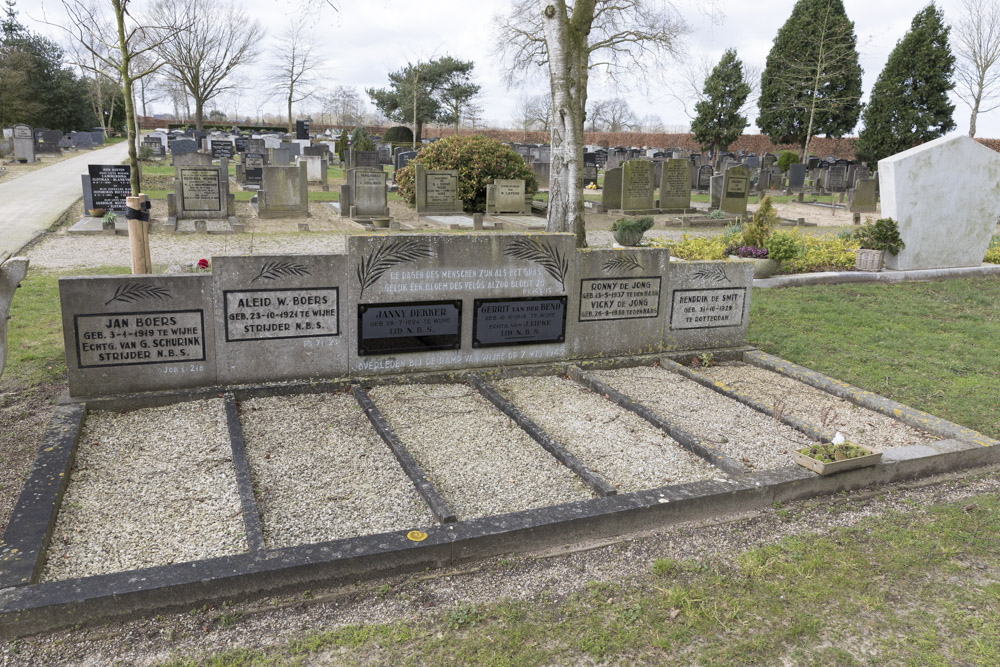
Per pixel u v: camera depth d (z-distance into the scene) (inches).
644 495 172.1
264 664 117.8
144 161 1368.1
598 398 256.1
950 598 142.4
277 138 1763.0
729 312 316.2
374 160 1275.8
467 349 269.6
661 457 206.4
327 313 245.3
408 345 260.1
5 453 189.8
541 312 277.7
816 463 186.5
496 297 268.1
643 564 152.9
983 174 516.7
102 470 182.7
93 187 680.4
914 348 326.3
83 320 215.6
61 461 177.2
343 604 135.4
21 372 250.1
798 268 497.0
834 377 284.0
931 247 516.7
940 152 497.4
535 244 269.1
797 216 938.1
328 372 251.4
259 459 193.6
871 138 1520.7
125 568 141.6
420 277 254.2
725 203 879.1
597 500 168.7
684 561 153.6
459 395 251.6
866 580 147.3
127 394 225.1
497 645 124.3
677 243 536.7
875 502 185.3
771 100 1695.4
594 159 1525.6
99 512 162.6
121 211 694.5
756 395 263.1
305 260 237.3
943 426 225.9
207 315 229.6
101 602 125.4
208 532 155.6
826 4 1567.4
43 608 122.3
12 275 180.7
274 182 729.0
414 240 249.9
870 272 499.8
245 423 216.7
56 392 233.5
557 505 165.6
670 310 303.3
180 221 681.6
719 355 310.7
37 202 777.6
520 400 250.5
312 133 2903.5
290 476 184.7
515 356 278.5
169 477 180.4
